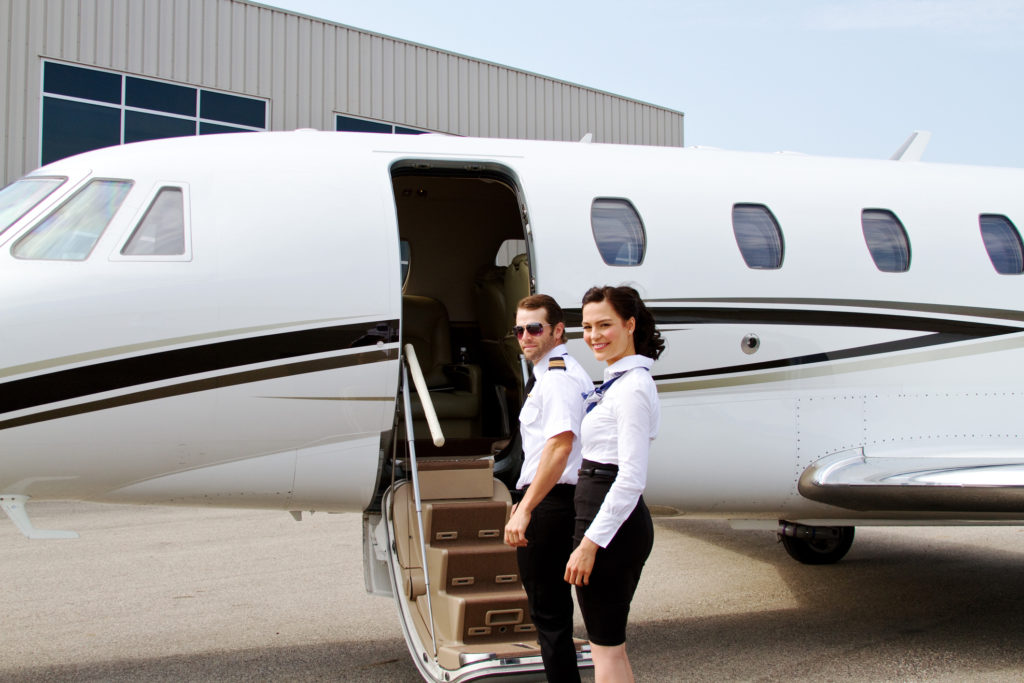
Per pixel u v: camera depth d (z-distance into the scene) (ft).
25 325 13.12
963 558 24.93
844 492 16.34
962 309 18.04
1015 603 19.85
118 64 40.96
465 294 23.03
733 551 25.79
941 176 19.42
